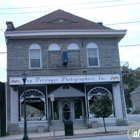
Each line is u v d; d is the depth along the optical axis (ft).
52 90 70.33
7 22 71.61
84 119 70.59
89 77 69.92
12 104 66.54
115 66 72.90
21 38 70.79
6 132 64.54
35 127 66.54
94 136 50.49
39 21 79.05
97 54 73.26
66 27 75.61
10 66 68.95
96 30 72.43
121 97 71.67
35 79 67.77
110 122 69.67
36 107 67.87
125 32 73.87
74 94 68.08
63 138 50.21
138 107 176.14
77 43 72.84
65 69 70.64
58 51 71.77
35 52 71.15
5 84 68.28
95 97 69.87
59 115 69.82
